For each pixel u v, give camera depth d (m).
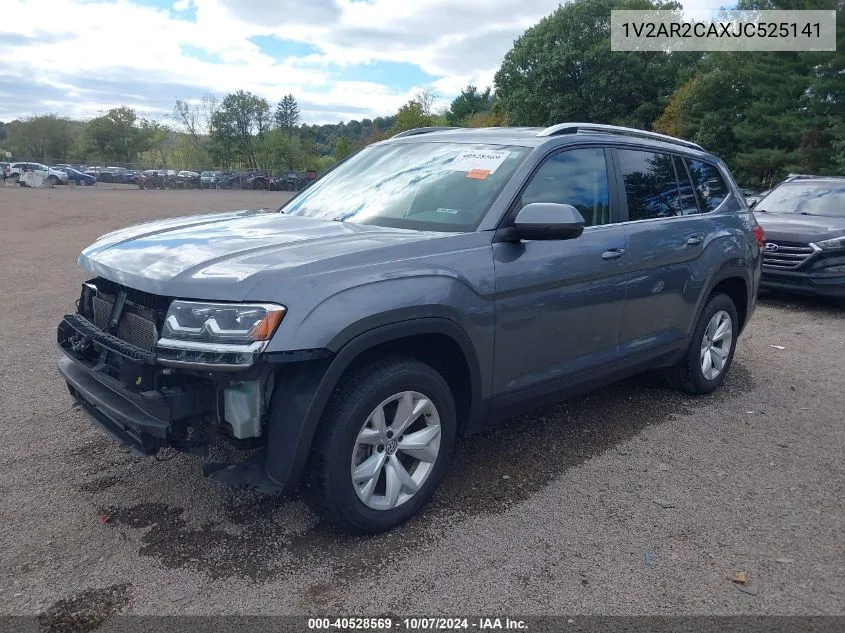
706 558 3.20
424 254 3.34
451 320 3.33
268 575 3.00
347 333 2.95
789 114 29.50
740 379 5.95
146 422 2.99
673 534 3.40
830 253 8.66
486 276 3.50
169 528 3.34
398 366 3.22
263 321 2.81
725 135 34.09
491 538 3.32
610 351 4.41
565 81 47.16
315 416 2.96
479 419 3.72
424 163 4.29
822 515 3.61
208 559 3.10
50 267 11.37
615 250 4.24
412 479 3.40
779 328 8.01
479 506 3.63
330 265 3.06
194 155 95.00
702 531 3.43
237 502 3.59
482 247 3.55
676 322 4.95
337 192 4.46
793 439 4.63
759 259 5.84
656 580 3.02
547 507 3.64
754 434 4.70
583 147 4.30
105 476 3.85
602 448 4.41
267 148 89.44
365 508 3.20
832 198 10.14
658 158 4.95
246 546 3.21
